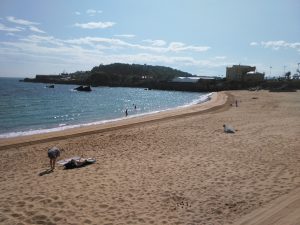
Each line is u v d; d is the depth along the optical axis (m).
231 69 156.00
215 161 16.42
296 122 30.25
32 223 9.50
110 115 51.97
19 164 18.00
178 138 24.03
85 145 23.14
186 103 78.75
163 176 14.16
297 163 15.35
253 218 9.40
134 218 9.89
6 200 11.34
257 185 12.41
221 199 11.22
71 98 91.62
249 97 78.31
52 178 14.33
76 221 9.65
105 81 192.62
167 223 9.54
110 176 14.32
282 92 103.44
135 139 24.56
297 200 10.33
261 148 19.03
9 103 68.25
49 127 37.31
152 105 74.12
